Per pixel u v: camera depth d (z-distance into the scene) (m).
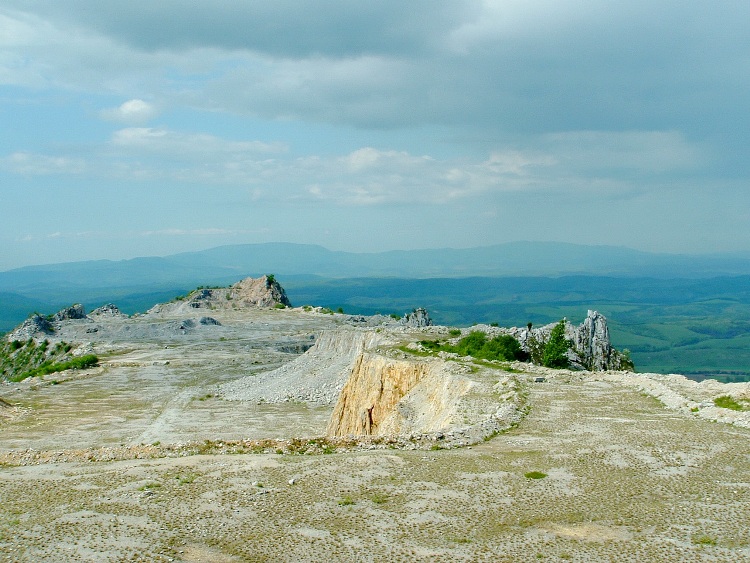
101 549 28.59
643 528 29.70
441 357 87.00
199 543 29.20
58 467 42.00
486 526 30.33
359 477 37.53
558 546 28.09
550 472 37.81
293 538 29.44
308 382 133.25
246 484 36.75
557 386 65.62
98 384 150.25
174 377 158.62
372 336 131.88
